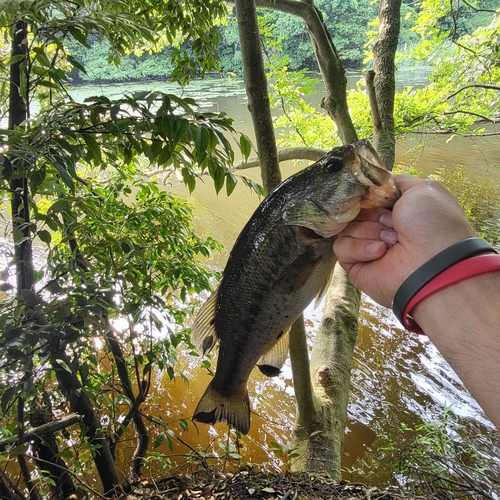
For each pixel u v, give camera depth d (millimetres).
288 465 688
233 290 486
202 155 456
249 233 470
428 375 1459
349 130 1191
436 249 297
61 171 399
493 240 2035
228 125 490
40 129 424
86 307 420
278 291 461
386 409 1315
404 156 3330
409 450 964
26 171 409
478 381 265
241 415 542
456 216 304
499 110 2193
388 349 1590
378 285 332
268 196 461
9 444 472
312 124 1865
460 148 3494
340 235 375
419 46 2086
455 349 274
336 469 811
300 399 869
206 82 6129
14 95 503
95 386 693
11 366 419
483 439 1134
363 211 376
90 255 586
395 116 1955
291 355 834
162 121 448
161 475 755
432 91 2059
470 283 278
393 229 347
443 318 279
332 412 919
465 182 2791
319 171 408
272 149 662
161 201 796
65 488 594
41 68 501
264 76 637
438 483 815
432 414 1284
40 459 526
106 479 616
